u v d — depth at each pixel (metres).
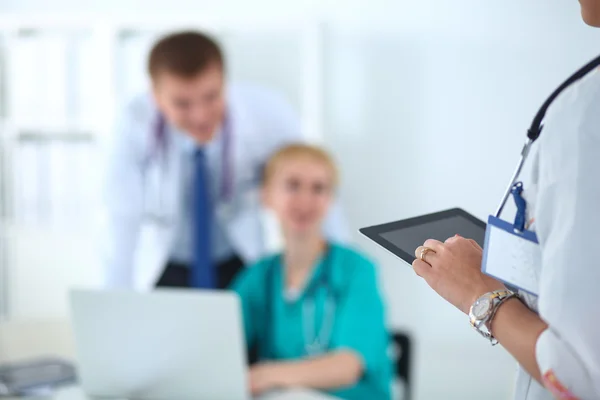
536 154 0.87
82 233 3.47
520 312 0.81
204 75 2.45
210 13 3.99
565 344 0.74
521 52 3.55
